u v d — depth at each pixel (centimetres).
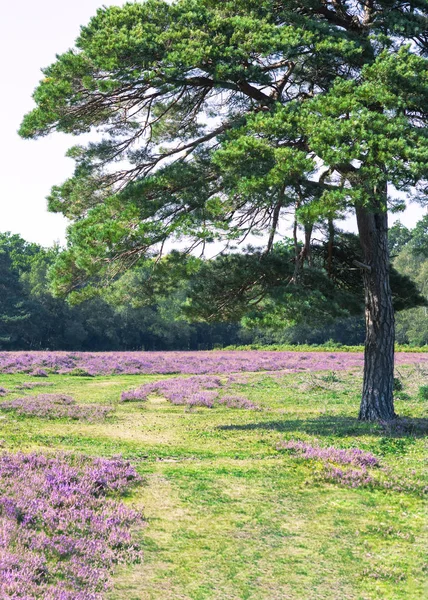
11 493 879
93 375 3903
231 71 1530
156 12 1625
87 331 10188
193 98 1841
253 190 1430
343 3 1797
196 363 4828
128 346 10806
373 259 1808
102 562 729
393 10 1714
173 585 692
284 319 1709
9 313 9312
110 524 834
